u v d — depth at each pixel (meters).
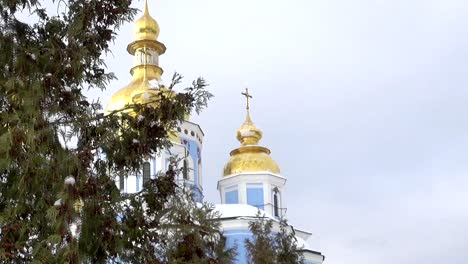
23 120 10.70
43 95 11.19
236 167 47.47
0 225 10.60
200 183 44.12
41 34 12.38
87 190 11.38
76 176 11.25
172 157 15.55
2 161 10.37
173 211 13.08
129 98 43.66
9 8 12.12
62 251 10.31
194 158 43.53
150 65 46.31
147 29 47.22
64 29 12.32
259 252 20.73
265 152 48.97
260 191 46.72
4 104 11.18
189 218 13.22
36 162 10.71
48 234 10.75
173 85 12.83
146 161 13.16
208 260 13.09
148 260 12.43
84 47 11.80
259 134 49.94
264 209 46.03
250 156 47.78
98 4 12.10
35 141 10.73
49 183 10.90
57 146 11.26
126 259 12.53
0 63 11.70
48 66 11.69
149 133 12.55
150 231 12.78
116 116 12.61
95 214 11.53
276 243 21.55
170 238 12.85
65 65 11.70
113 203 12.44
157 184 13.09
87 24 12.02
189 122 43.91
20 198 10.96
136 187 35.31
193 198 14.24
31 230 10.84
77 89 12.22
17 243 10.44
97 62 12.34
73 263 10.34
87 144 12.02
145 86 43.94
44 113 11.20
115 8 12.23
